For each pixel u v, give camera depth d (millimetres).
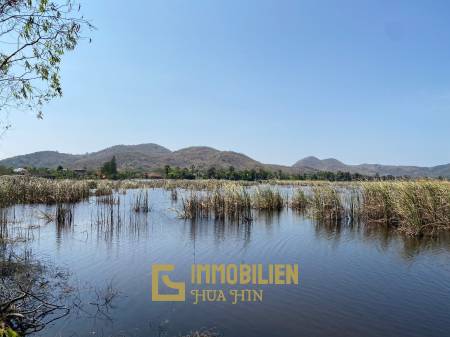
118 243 15758
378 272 11750
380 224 21031
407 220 18438
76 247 14922
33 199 30109
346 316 8398
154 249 14695
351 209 23109
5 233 16609
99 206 29000
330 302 9227
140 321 8102
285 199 32125
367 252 14328
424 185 19781
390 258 13438
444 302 9242
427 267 12289
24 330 7605
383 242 16156
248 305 9031
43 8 7516
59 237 16859
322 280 10977
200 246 15297
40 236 17031
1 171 37625
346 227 20188
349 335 7488
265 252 14344
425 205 18891
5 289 9297
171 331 7594
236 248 14969
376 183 23547
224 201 24734
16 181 30328
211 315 8430
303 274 11555
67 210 22484
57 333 7492
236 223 21438
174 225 20609
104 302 9133
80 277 11039
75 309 8688
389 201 20984
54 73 8305
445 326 7918
